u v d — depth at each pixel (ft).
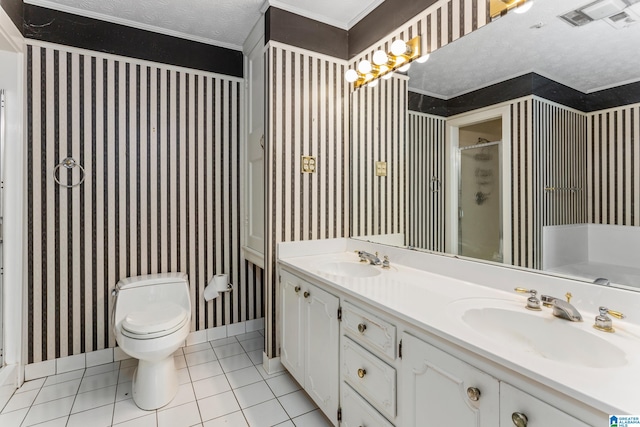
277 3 6.62
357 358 4.38
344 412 4.70
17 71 6.21
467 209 5.10
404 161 6.25
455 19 5.15
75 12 6.81
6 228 6.18
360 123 7.30
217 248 8.46
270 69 6.64
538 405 2.41
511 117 4.49
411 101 6.08
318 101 7.20
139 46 7.43
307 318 5.73
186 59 7.94
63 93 6.75
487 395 2.75
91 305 7.13
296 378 6.13
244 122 8.64
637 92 3.33
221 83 8.37
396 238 6.44
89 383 6.50
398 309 3.68
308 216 7.16
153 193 7.68
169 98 7.79
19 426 5.25
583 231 3.75
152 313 6.34
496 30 4.61
